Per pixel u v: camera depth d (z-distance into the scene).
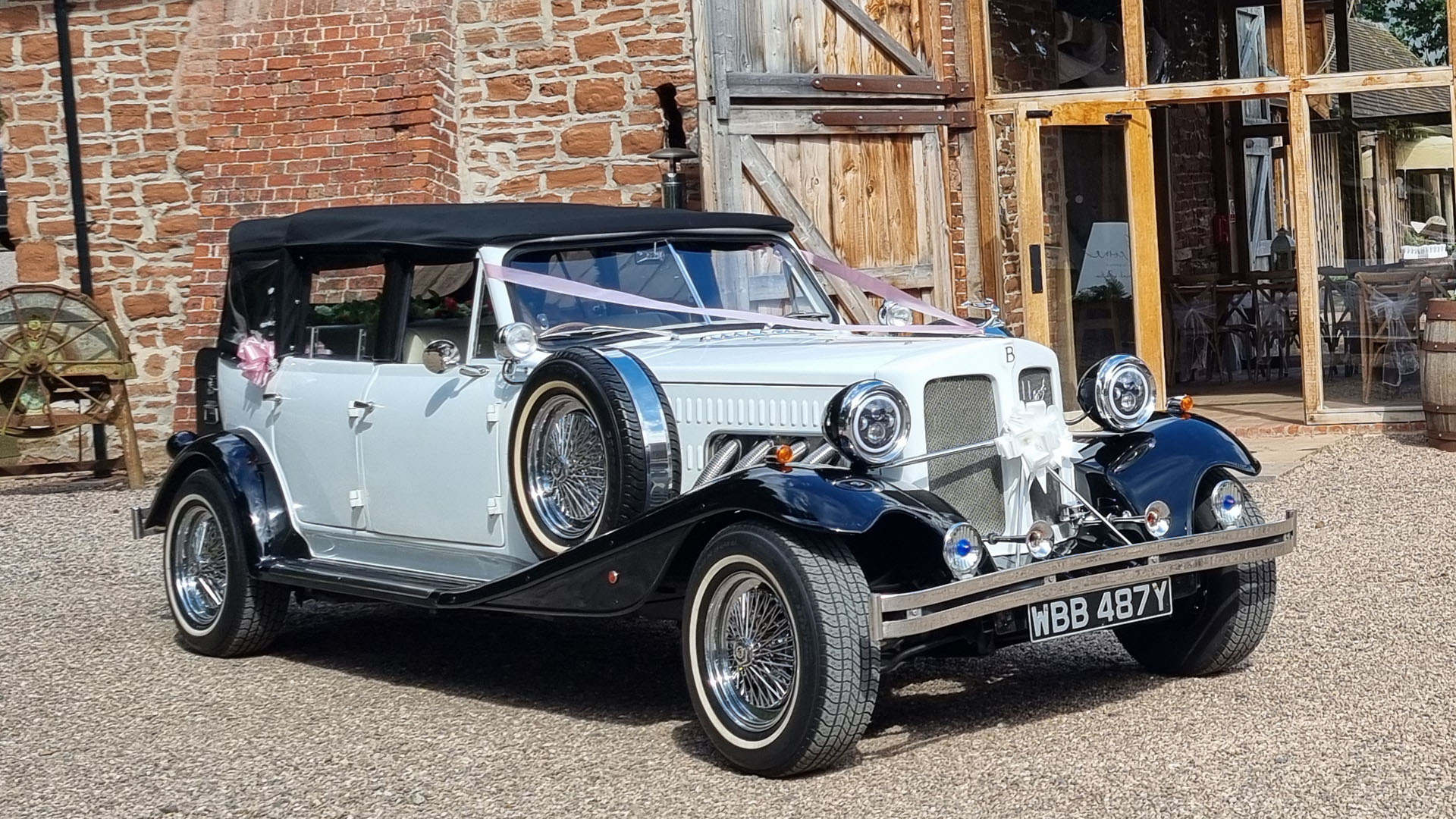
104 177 11.98
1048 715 4.67
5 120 12.08
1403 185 10.28
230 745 4.77
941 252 10.99
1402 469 8.77
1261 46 10.65
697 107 10.33
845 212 10.58
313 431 5.87
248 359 6.03
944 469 4.46
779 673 4.19
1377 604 5.82
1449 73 10.12
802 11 10.41
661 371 4.87
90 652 6.20
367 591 5.30
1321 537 7.13
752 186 10.23
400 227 5.50
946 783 4.03
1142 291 10.93
